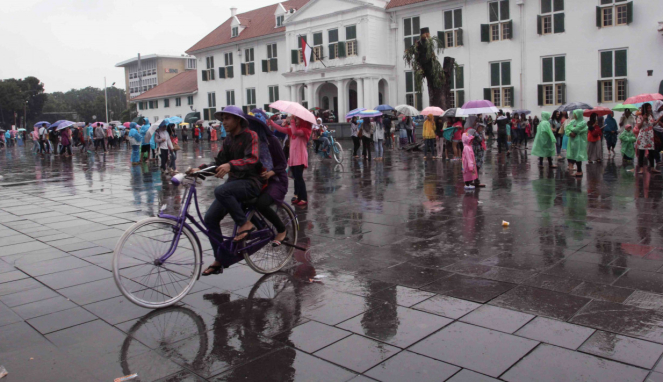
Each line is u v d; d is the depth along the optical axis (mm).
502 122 20109
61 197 11156
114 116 101250
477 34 32531
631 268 5047
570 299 4277
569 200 8914
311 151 24016
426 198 9672
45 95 88500
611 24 27875
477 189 10617
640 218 7270
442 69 22219
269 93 44312
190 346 3656
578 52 29047
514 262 5383
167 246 4520
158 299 4449
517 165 15375
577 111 12164
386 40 36594
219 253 4859
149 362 3438
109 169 18125
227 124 4680
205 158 23047
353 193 10562
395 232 6957
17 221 8445
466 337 3635
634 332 3627
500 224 7234
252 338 3756
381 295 4531
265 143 4980
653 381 2988
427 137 18469
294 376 3189
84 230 7613
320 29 38406
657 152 12945
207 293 4723
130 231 4309
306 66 37500
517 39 31078
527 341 3539
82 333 3920
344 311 4195
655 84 26844
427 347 3502
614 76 28000
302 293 4656
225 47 47406
